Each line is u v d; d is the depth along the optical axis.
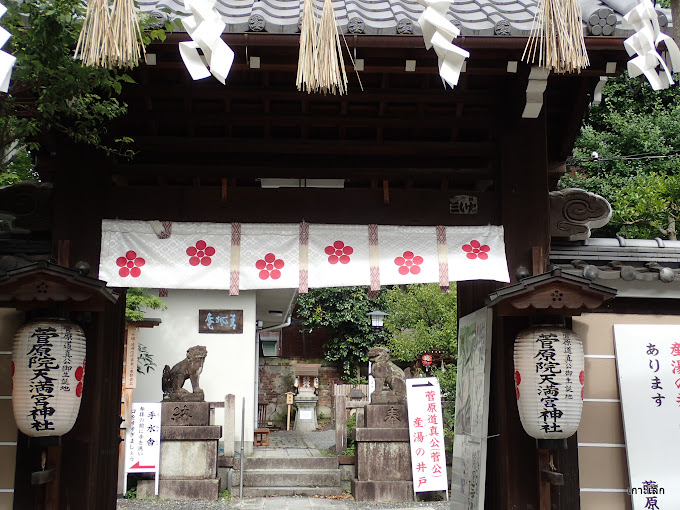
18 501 5.73
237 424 15.06
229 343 15.34
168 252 5.86
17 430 5.89
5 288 5.04
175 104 5.99
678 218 12.62
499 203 6.07
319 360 24.41
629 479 6.01
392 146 6.15
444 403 14.49
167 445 12.40
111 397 6.27
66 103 5.36
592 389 6.24
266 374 23.88
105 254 5.80
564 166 6.66
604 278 6.12
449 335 15.88
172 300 15.40
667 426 6.11
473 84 6.02
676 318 6.39
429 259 5.93
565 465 5.98
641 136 15.88
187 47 4.25
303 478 13.21
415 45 4.90
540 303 5.24
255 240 5.93
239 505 11.86
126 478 12.31
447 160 6.63
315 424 22.12
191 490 12.23
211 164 6.45
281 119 6.02
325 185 7.26
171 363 15.13
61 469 5.59
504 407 5.81
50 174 6.43
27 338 5.34
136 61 4.34
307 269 5.88
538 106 5.69
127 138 5.59
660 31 4.85
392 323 19.17
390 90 5.83
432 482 12.41
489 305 5.49
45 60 4.94
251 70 5.62
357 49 5.00
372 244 5.95
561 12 4.35
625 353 6.24
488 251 5.95
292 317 25.41
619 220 12.86
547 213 5.96
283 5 5.38
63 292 5.10
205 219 5.95
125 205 5.91
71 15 5.00
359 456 12.62
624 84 17.36
